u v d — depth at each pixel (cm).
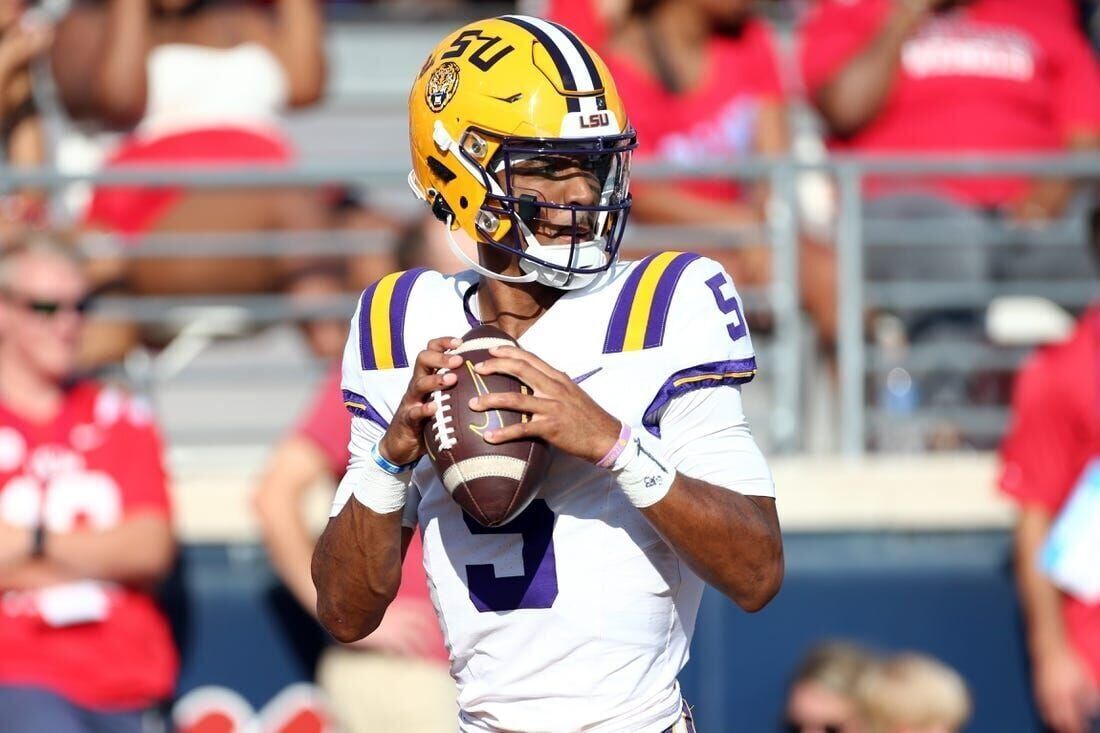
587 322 836
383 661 1638
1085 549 1692
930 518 1856
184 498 1809
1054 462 1714
